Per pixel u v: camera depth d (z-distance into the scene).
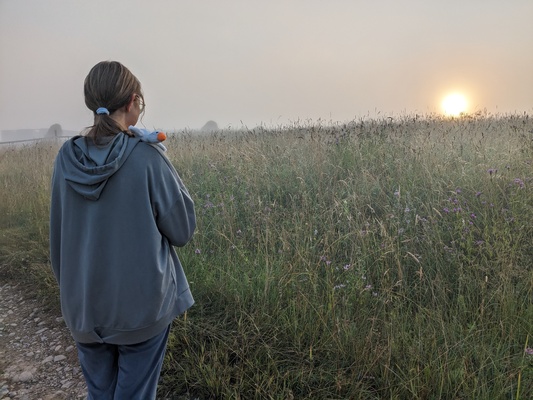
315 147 6.02
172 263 1.68
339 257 3.63
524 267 3.13
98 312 1.52
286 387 2.36
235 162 6.07
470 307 2.84
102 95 1.57
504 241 3.30
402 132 6.77
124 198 1.50
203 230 4.21
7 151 11.92
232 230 4.15
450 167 4.79
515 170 4.52
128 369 1.59
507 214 3.75
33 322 3.52
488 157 4.98
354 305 2.92
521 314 2.68
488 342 2.56
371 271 3.33
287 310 2.93
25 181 7.85
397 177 4.77
